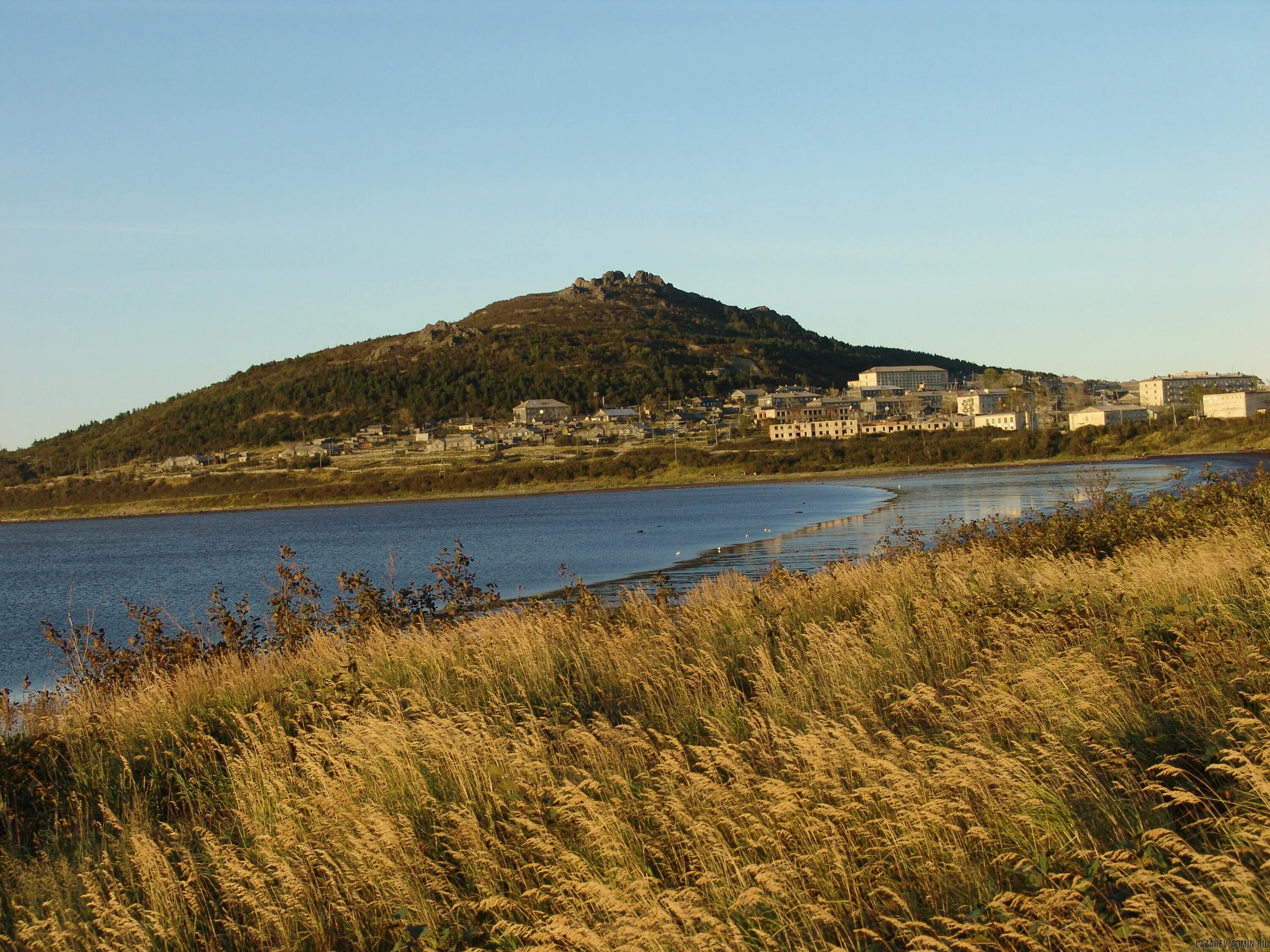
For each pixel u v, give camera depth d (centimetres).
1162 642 980
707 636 1384
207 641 1803
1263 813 584
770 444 19638
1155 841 558
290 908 708
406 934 650
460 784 845
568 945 591
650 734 962
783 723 920
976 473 14588
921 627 1242
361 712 1120
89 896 743
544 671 1267
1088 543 1953
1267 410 16912
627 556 5744
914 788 669
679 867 677
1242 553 1357
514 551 6806
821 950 560
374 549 8238
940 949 509
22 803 1043
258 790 941
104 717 1251
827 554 4625
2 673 3148
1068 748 736
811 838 652
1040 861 576
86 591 6184
